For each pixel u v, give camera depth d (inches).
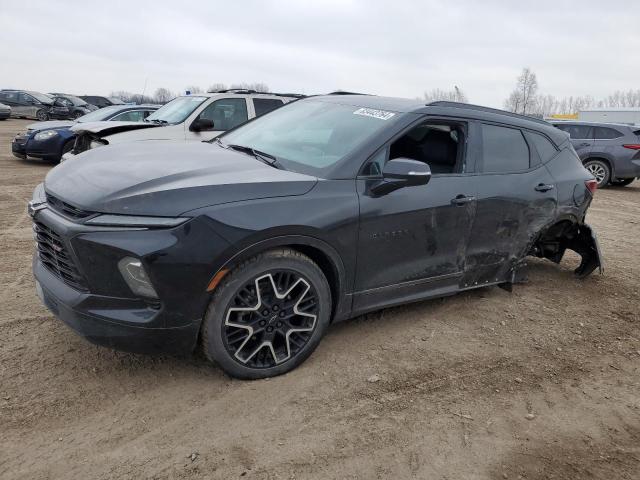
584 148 539.5
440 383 128.6
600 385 135.0
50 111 1119.0
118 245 102.3
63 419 105.5
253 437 104.2
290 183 120.6
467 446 107.0
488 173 161.2
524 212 170.1
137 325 105.6
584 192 191.6
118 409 109.7
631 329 170.1
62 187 119.1
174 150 147.9
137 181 113.6
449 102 158.6
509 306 178.9
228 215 108.8
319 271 124.3
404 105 153.1
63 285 113.3
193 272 106.0
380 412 115.2
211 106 344.5
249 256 112.4
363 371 130.6
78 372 121.1
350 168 130.0
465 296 184.2
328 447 103.0
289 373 126.6
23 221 262.1
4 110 1085.8
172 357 129.6
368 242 131.4
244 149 151.3
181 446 100.4
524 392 128.4
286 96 378.3
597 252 203.6
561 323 169.8
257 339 120.9
